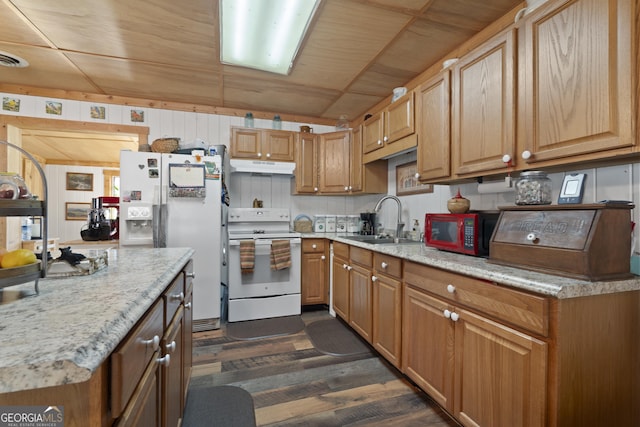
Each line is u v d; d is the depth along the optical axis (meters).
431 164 1.93
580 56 1.10
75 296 0.73
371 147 2.85
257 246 2.90
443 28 1.96
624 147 0.99
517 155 1.36
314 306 3.32
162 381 0.95
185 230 2.62
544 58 1.24
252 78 2.67
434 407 1.60
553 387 0.96
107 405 0.56
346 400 1.66
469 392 1.28
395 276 1.87
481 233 1.59
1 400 0.48
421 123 2.04
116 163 5.94
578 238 1.03
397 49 2.20
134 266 1.12
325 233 3.53
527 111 1.31
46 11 1.80
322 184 3.45
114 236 2.96
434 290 1.51
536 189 1.33
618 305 1.04
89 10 1.79
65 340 0.48
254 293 2.90
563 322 0.95
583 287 0.95
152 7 1.77
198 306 2.63
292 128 3.65
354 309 2.45
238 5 1.75
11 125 2.81
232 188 3.47
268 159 3.29
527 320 1.03
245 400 1.64
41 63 2.42
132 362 0.66
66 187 5.68
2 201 0.69
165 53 2.27
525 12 1.55
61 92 2.92
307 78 2.67
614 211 1.04
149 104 3.16
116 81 2.74
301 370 1.97
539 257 1.13
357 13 1.81
